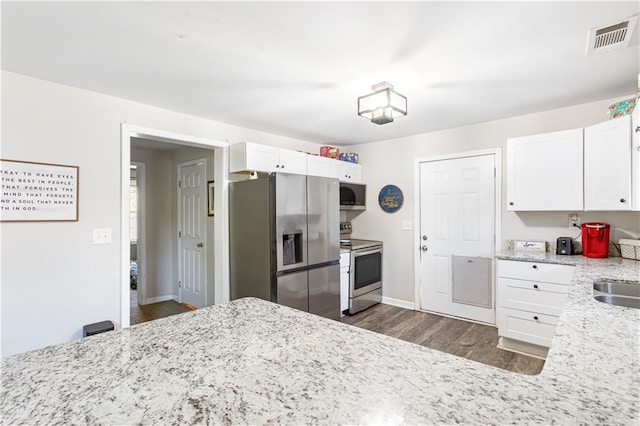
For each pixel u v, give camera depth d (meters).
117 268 2.54
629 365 0.76
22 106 2.13
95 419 0.56
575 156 2.54
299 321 1.09
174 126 2.90
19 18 1.50
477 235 3.42
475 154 3.41
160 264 4.46
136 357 0.81
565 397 0.61
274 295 2.80
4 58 1.90
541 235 3.02
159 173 4.45
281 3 1.41
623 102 2.23
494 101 2.68
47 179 2.23
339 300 3.40
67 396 0.63
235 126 3.41
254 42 1.74
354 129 3.62
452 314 3.62
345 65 2.01
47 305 2.22
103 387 0.67
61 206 2.28
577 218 2.82
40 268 2.20
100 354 0.83
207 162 3.88
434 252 3.76
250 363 0.77
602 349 0.86
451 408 0.57
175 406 0.60
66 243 2.30
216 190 3.36
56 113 2.27
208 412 0.58
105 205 2.48
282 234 2.81
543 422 0.53
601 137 2.35
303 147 4.22
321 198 3.21
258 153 3.19
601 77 2.21
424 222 3.84
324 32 1.65
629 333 0.98
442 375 0.70
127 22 1.54
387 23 1.56
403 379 0.68
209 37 1.69
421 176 3.86
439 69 2.07
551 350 0.85
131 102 2.63
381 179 4.24
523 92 2.48
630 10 1.46
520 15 1.50
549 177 2.67
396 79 2.22
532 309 2.58
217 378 0.70
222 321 1.09
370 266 4.00
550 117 2.94
